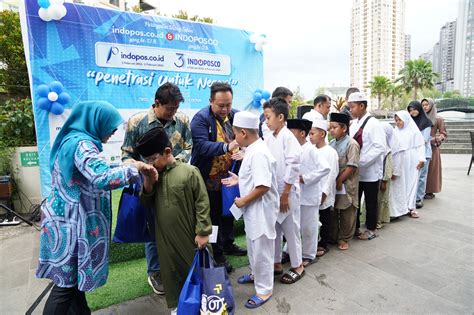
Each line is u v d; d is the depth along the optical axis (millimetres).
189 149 2926
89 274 1991
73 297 2088
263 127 4031
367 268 3334
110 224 2184
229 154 3197
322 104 4262
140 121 2658
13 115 5527
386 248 3850
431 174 5949
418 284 3012
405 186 4820
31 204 5500
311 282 3061
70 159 1894
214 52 5539
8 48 7309
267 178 2523
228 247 3697
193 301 1952
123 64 4738
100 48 4539
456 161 10695
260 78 6113
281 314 2562
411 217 5035
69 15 4289
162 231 2238
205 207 2219
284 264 3521
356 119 4297
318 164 3186
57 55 4258
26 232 4703
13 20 7426
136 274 3248
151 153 2139
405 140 4918
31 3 4055
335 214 3828
